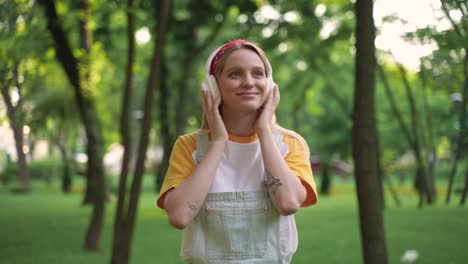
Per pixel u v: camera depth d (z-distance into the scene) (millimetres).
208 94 2084
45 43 9117
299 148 2172
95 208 10531
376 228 4691
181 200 1982
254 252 2055
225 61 2066
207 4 15250
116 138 34344
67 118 25234
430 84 10078
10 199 23359
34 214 17203
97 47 13617
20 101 10141
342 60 21062
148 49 20328
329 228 13297
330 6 15719
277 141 2143
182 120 16578
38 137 29766
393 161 25625
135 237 12016
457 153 11414
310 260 9234
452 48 4141
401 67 15969
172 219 1985
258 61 2070
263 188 2070
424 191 19328
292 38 15430
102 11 11125
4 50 8234
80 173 30609
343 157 31516
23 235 12461
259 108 2129
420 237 11484
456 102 14930
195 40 15883
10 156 34438
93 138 10570
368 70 4641
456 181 19922
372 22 4633
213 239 2057
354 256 9562
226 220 2041
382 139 24297
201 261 2062
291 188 2008
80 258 9594
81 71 10023
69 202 21906
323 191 26203
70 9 11148
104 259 9531
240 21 15320
